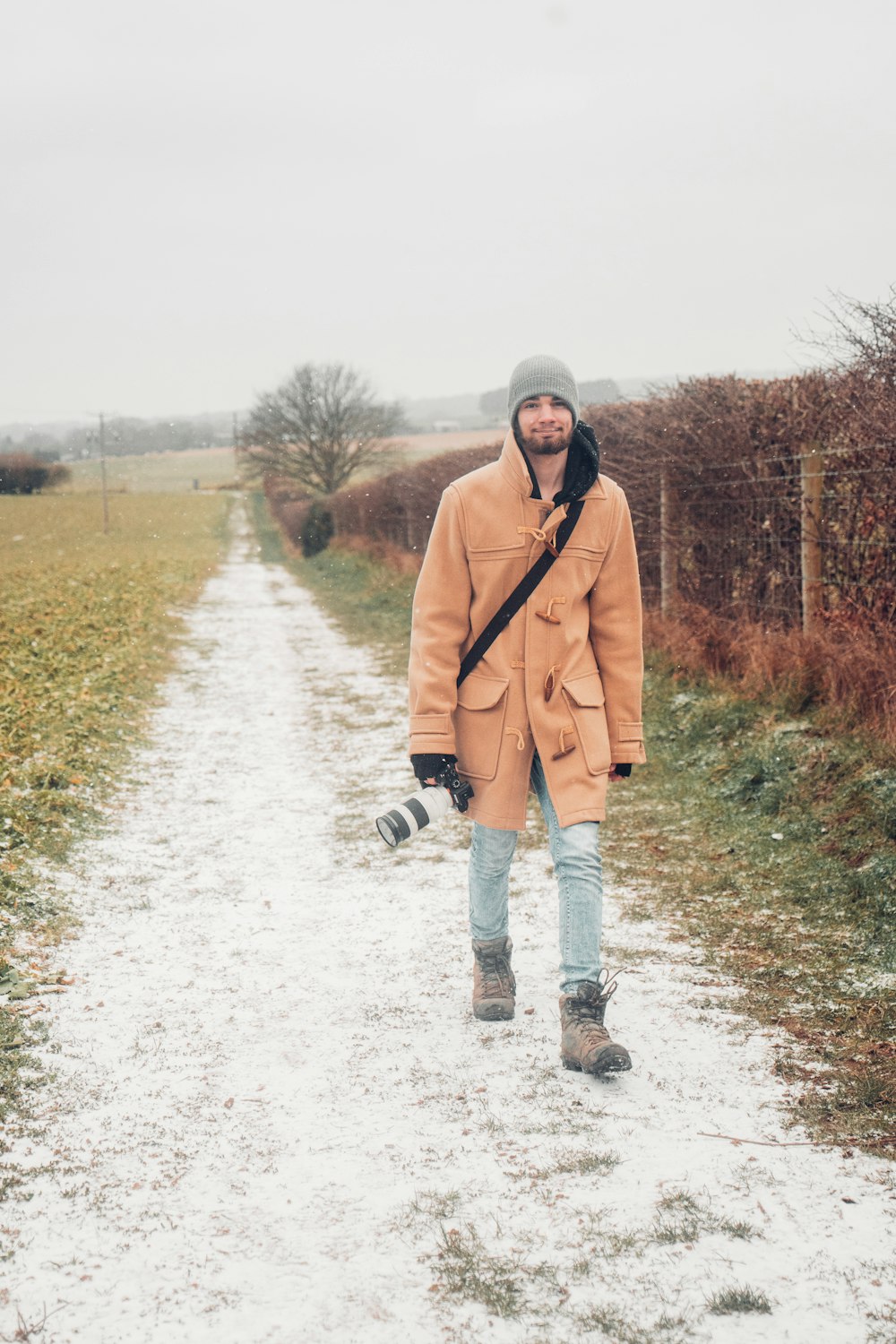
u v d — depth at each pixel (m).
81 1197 2.33
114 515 52.94
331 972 3.67
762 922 3.95
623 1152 2.48
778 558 7.29
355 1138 2.57
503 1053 3.02
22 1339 1.88
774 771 5.32
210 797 6.27
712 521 8.23
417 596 3.10
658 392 8.70
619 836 5.14
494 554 3.00
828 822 4.64
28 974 3.59
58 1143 2.56
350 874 4.80
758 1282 2.01
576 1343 1.87
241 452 49.81
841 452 6.11
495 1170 2.42
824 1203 2.25
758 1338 1.86
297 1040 3.13
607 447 10.30
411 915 4.25
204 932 4.08
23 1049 3.05
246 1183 2.39
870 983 3.34
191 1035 3.17
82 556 29.69
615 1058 2.76
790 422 6.92
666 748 6.35
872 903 3.85
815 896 4.07
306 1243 2.16
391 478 23.86
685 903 4.21
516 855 5.00
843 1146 2.47
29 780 5.89
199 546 37.75
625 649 3.13
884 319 5.23
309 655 13.06
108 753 7.12
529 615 3.01
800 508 6.80
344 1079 2.88
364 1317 1.94
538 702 3.01
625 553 3.10
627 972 3.57
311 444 47.22
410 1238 2.17
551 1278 2.04
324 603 20.30
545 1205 2.28
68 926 4.11
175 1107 2.73
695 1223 2.19
